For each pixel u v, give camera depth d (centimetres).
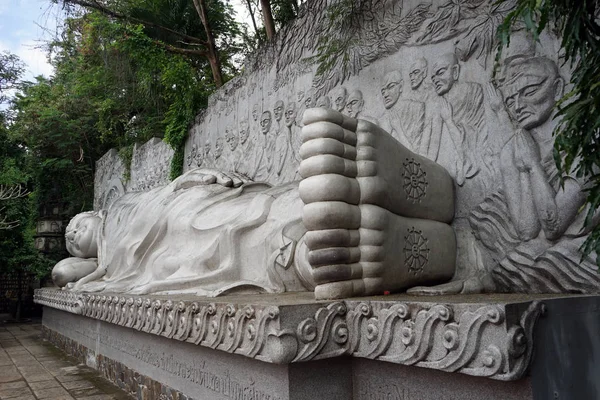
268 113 670
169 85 942
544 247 330
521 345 186
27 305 1373
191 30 1066
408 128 443
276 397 251
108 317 471
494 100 376
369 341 240
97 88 1321
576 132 196
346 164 293
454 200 391
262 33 1209
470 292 322
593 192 200
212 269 442
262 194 453
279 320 233
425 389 229
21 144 1423
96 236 759
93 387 502
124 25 919
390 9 481
